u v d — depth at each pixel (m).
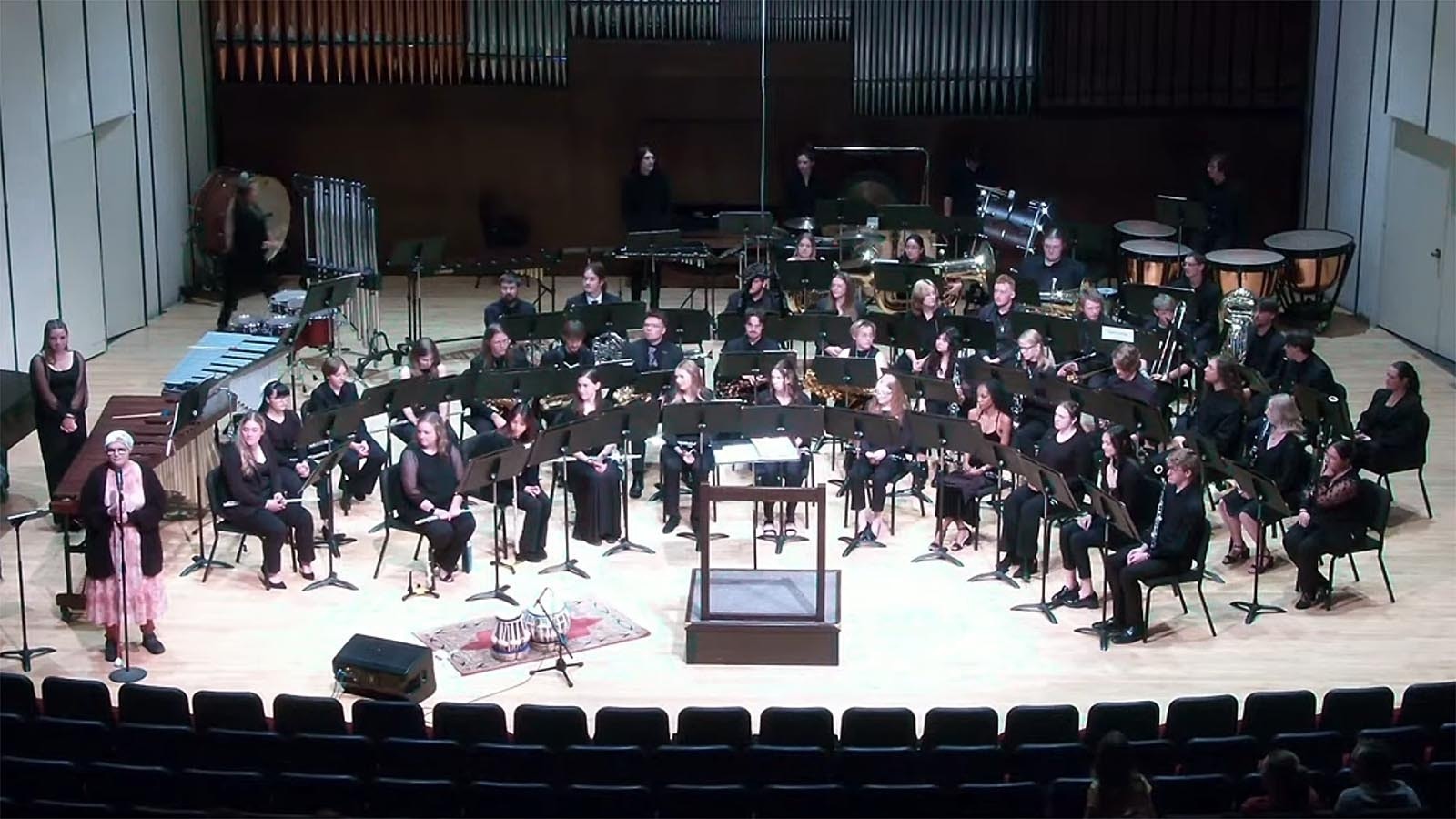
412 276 18.22
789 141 21.61
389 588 12.62
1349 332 19.31
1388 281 19.14
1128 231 19.75
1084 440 12.63
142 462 12.04
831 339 15.20
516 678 11.26
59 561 13.02
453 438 13.21
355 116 21.55
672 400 14.14
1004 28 20.58
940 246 20.22
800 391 13.71
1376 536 13.49
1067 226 19.08
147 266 19.66
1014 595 12.50
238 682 11.16
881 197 21.44
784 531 13.44
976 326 14.95
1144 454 13.86
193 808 9.00
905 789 8.86
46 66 17.00
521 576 12.82
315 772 9.45
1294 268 18.94
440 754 9.36
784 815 8.89
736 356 14.00
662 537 13.59
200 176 21.31
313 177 18.70
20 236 16.61
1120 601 11.76
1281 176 21.41
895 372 13.73
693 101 21.48
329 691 11.09
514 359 15.08
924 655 11.57
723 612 11.52
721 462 12.28
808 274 16.80
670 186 21.36
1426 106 17.67
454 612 12.21
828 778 9.34
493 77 20.91
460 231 21.97
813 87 21.42
